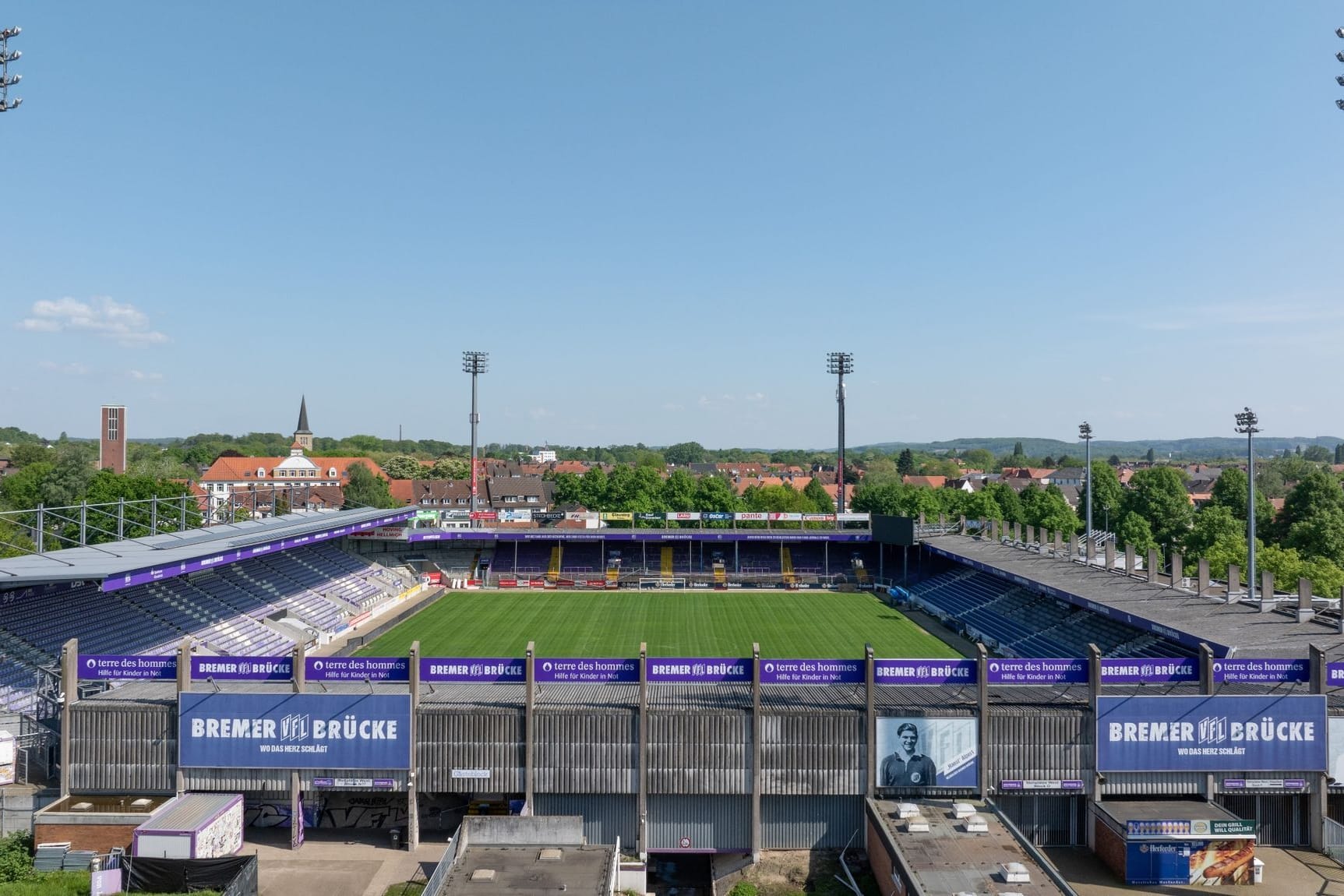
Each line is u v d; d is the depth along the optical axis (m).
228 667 36.00
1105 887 32.22
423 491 185.62
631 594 96.75
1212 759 35.06
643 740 35.16
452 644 69.44
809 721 35.38
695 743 35.31
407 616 82.25
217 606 66.31
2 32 46.06
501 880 27.86
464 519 137.88
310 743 35.41
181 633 58.75
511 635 73.38
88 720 35.50
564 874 28.30
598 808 35.62
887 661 35.50
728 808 35.59
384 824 37.97
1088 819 35.34
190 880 30.88
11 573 43.69
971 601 80.69
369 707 35.41
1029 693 38.22
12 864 32.41
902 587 96.19
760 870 34.81
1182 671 35.41
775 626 77.94
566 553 109.88
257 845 35.53
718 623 79.12
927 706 36.19
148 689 38.81
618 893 31.44
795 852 35.56
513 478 191.00
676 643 70.38
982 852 30.50
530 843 30.70
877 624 78.81
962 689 39.12
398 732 35.47
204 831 32.09
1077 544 78.44
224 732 35.41
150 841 31.56
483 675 35.84
